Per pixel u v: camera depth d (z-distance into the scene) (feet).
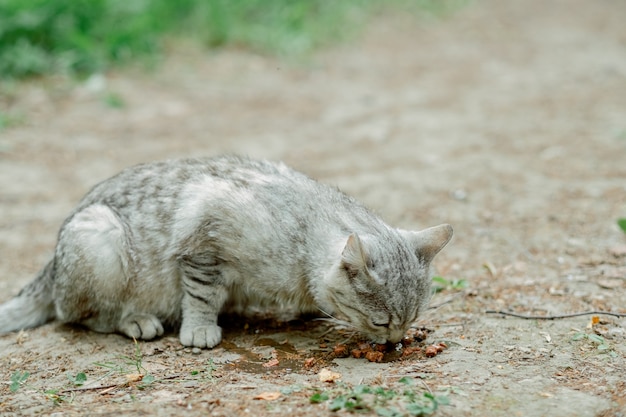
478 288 7.29
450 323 6.98
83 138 9.41
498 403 6.37
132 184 7.07
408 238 6.77
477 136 9.50
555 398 6.40
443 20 16.74
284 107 10.89
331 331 6.97
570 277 7.36
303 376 6.59
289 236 6.79
